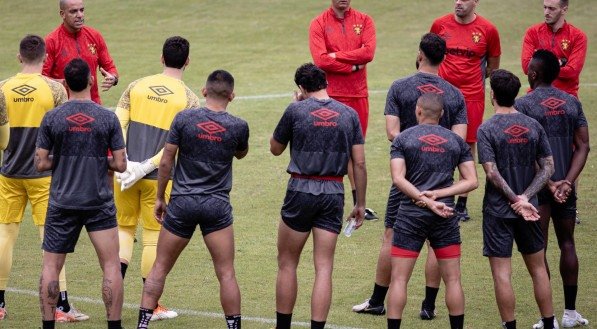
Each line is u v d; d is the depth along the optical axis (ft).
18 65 224.33
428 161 81.97
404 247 82.74
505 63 224.12
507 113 84.84
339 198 85.30
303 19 269.23
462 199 126.93
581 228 121.90
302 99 87.86
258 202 135.95
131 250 95.45
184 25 265.54
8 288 101.04
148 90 94.32
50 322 83.82
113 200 85.40
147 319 84.43
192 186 83.25
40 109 91.50
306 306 96.58
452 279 83.20
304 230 85.76
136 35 255.50
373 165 153.69
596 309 94.63
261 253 113.60
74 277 105.91
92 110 82.94
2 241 92.17
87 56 115.85
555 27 120.67
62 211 82.99
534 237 84.53
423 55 90.74
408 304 97.30
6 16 271.90
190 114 82.94
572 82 121.39
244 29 260.21
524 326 90.33
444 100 89.61
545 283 84.94
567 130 89.66
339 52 125.70
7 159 92.32
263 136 169.99
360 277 105.29
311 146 83.97
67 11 112.88
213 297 99.04
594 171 146.92
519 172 84.28
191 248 116.98
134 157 94.02
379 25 262.88
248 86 206.28
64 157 82.58
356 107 128.57
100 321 91.45
